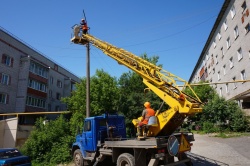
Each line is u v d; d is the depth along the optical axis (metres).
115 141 9.66
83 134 12.12
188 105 8.18
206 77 43.06
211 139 17.23
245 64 24.52
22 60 35.50
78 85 24.62
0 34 31.73
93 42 13.31
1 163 10.82
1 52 31.72
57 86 46.03
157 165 8.77
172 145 8.25
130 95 25.64
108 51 12.18
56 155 15.70
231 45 28.72
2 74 31.73
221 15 32.03
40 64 38.22
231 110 21.41
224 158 11.13
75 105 22.91
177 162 8.70
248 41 23.70
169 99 8.77
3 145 22.19
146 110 9.09
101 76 23.86
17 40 35.19
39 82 38.12
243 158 10.84
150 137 8.69
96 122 11.50
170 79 9.16
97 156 11.16
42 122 19.19
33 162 16.11
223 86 32.25
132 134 23.33
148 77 9.70
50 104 42.69
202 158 11.51
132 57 10.91
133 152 9.39
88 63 17.30
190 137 9.34
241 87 25.72
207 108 22.56
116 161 9.75
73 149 13.19
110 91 22.97
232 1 28.06
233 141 15.49
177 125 9.03
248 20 23.56
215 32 35.94
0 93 31.17
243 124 20.41
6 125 22.72
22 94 34.12
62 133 17.61
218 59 34.53
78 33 14.11
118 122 12.05
